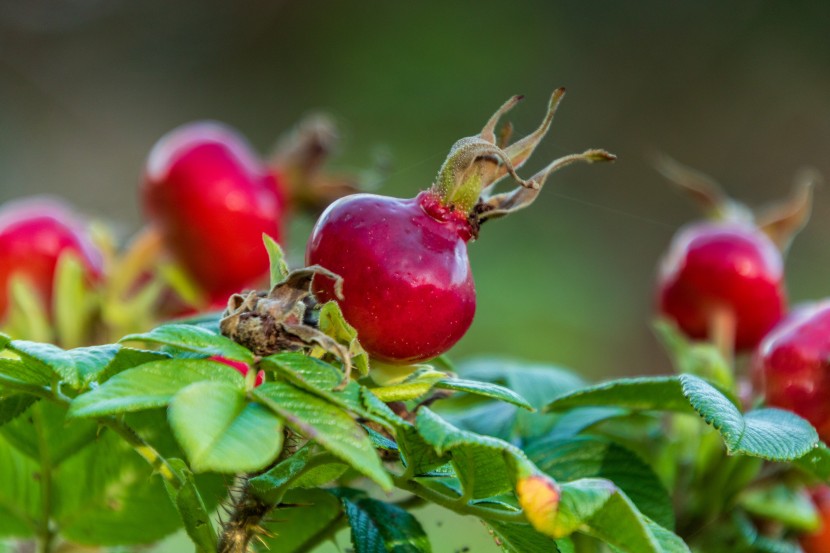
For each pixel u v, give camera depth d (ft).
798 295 8.59
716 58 11.85
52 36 12.07
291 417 2.98
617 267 8.61
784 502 3.29
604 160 3.08
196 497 3.03
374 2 11.43
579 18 11.73
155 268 3.55
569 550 3.07
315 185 3.63
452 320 3.07
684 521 3.28
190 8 12.44
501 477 3.03
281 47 12.00
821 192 10.63
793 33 11.87
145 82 12.16
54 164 11.18
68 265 3.43
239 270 3.56
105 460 3.22
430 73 11.08
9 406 3.12
